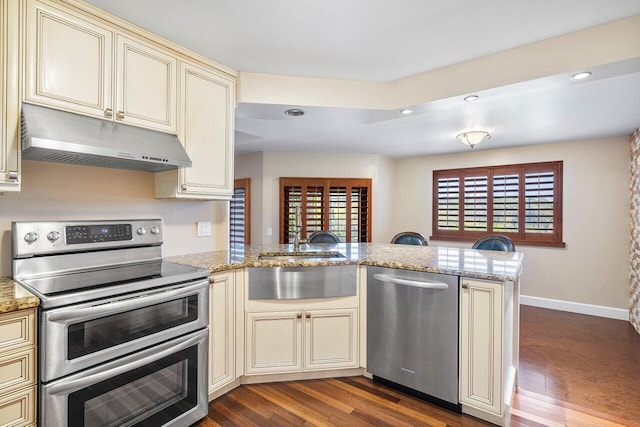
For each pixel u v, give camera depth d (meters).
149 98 1.92
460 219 5.16
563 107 2.91
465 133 3.73
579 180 4.19
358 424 1.86
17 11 1.46
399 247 3.14
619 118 3.23
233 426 1.83
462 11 1.69
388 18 1.76
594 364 2.70
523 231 4.59
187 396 1.78
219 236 2.77
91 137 1.61
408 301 2.12
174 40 2.01
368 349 2.31
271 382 2.31
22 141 1.46
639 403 2.12
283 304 2.25
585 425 1.88
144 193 2.28
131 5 1.67
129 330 1.53
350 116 2.78
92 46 1.69
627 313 3.86
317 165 5.20
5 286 1.46
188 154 2.12
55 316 1.29
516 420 1.93
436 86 2.39
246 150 5.05
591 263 4.10
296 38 1.98
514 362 2.45
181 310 1.76
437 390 2.02
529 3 1.61
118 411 1.49
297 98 2.50
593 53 1.83
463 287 1.92
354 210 5.26
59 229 1.75
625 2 1.60
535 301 4.45
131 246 2.05
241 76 2.43
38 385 1.28
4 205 1.70
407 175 5.68
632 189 3.77
